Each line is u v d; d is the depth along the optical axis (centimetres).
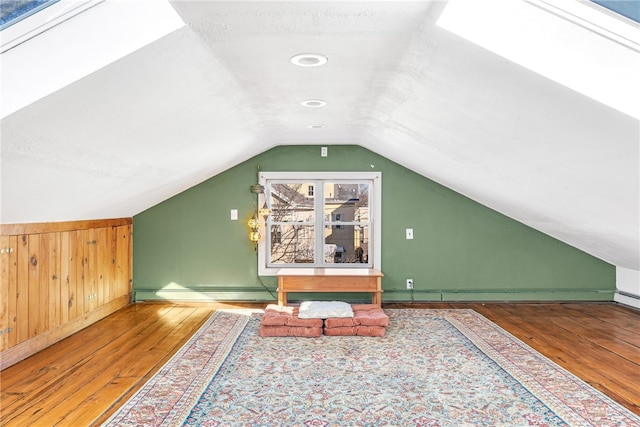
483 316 520
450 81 256
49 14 194
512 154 332
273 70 278
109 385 319
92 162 316
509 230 597
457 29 198
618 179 281
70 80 204
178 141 366
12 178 276
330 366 354
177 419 266
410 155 498
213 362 363
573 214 420
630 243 425
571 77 198
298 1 187
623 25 183
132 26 203
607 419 266
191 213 600
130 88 236
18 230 367
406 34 219
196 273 602
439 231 599
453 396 298
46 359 374
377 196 599
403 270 601
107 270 528
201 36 218
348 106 376
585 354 383
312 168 599
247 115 385
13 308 362
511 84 224
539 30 196
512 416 270
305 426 258
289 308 488
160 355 383
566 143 266
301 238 610
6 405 287
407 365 356
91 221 487
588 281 595
